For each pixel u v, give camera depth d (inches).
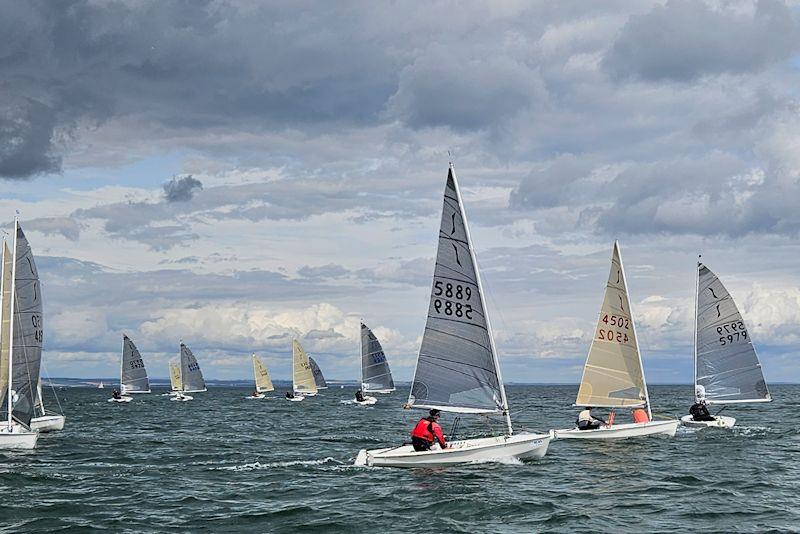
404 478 1187.9
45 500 1040.8
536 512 954.7
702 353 1904.5
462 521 911.7
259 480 1200.2
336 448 1717.5
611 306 1683.1
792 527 873.5
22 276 1728.6
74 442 1860.2
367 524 896.3
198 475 1264.8
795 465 1334.9
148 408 4131.4
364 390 4291.3
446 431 2059.5
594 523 897.5
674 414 2994.6
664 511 959.0
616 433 1658.5
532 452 1323.8
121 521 914.1
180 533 857.5
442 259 1305.4
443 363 1301.7
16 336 1705.2
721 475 1223.5
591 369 1684.3
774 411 2962.6
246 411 3671.3
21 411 1706.4
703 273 1897.1
